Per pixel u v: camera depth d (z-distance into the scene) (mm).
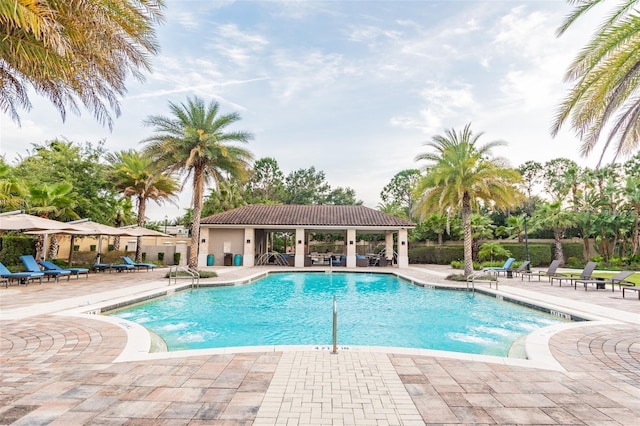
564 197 35000
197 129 18141
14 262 20016
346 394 3836
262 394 3807
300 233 25344
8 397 3658
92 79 5598
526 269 19438
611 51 6188
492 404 3629
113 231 17859
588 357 5270
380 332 8555
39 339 5980
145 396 3715
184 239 31766
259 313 10609
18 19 3330
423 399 3734
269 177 52375
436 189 18109
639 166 31984
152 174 18500
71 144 23859
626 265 25859
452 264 25547
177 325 9086
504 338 8047
